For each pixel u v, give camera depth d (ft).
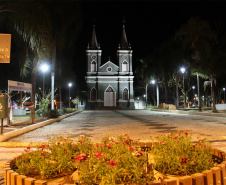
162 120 57.57
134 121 55.77
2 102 28.50
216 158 13.82
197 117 66.85
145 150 16.34
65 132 36.19
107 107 165.07
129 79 172.76
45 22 37.76
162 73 114.73
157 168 12.00
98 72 172.45
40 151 13.30
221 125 43.93
